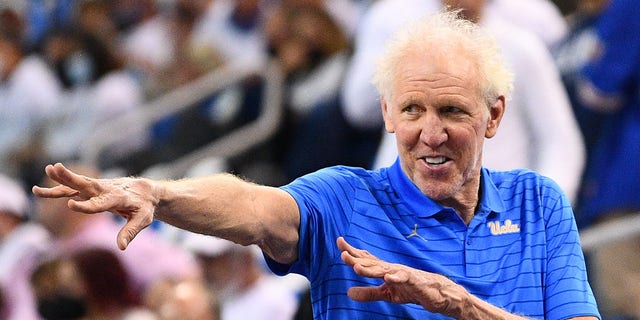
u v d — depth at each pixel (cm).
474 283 1027
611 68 1864
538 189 1080
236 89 2361
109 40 2841
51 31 2961
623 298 1747
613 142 1883
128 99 2703
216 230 953
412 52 1026
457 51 1022
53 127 2772
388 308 1017
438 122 1016
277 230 988
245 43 2745
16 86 2856
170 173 2384
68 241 1931
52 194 884
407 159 1037
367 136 2162
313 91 2286
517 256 1048
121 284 1695
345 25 2572
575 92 2066
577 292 1033
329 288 1022
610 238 1752
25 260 2058
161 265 1814
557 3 2383
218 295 1917
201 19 2780
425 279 945
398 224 1042
